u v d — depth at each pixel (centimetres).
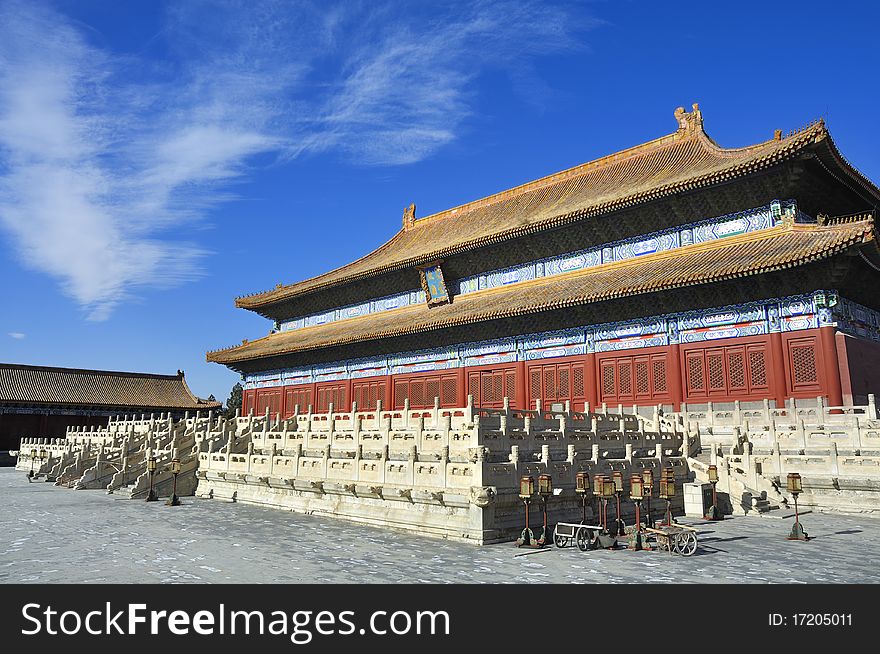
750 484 3023
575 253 5206
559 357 4878
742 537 2227
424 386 5809
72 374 9775
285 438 3509
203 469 3738
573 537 2020
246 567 1734
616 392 4528
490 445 2322
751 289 3972
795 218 4147
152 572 1681
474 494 2088
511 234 5241
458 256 5781
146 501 3478
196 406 10231
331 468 2803
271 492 3198
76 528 2494
